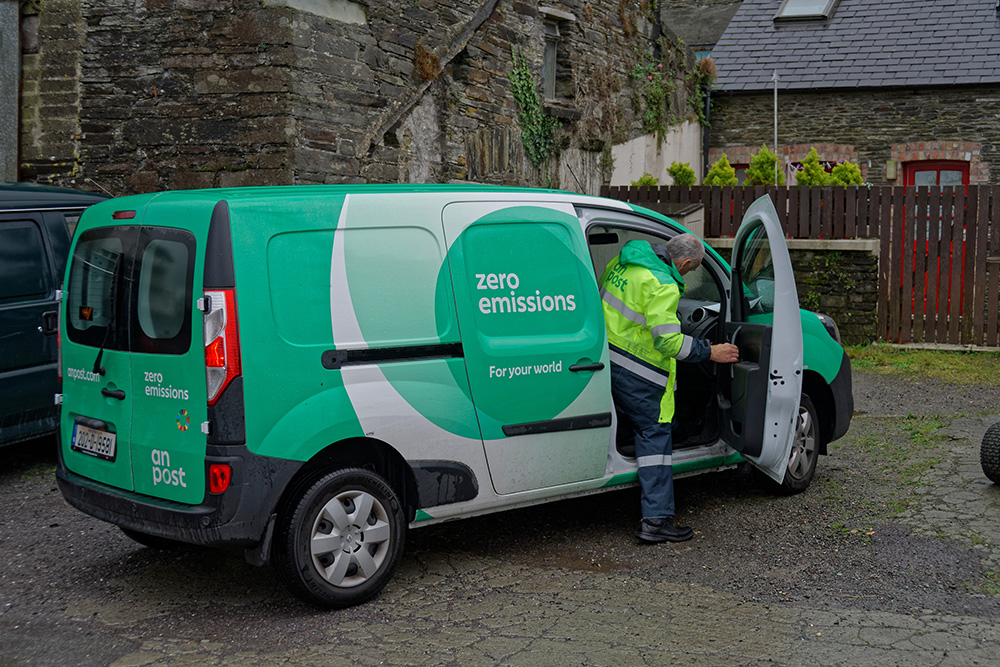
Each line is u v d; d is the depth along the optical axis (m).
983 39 18.47
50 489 6.11
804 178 15.08
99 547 5.01
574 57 13.67
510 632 3.86
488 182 11.52
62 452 4.63
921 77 18.00
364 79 9.23
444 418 4.34
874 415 8.03
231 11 8.44
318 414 3.98
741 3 22.53
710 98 19.20
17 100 9.02
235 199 3.93
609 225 5.09
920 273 11.30
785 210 11.88
